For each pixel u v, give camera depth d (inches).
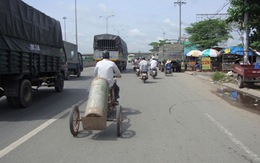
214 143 251.9
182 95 568.1
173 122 332.5
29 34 454.9
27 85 435.8
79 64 1151.6
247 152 229.1
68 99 517.3
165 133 284.5
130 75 1193.4
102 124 261.7
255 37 766.5
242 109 422.0
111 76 317.4
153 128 304.5
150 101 489.7
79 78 1061.8
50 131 292.8
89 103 267.4
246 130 297.1
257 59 1171.3
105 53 324.5
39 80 521.3
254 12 719.1
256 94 581.9
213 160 211.6
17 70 399.5
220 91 641.6
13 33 397.1
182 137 270.4
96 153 226.5
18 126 314.0
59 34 615.2
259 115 377.7
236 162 208.2
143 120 343.0
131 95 564.4
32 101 493.0
